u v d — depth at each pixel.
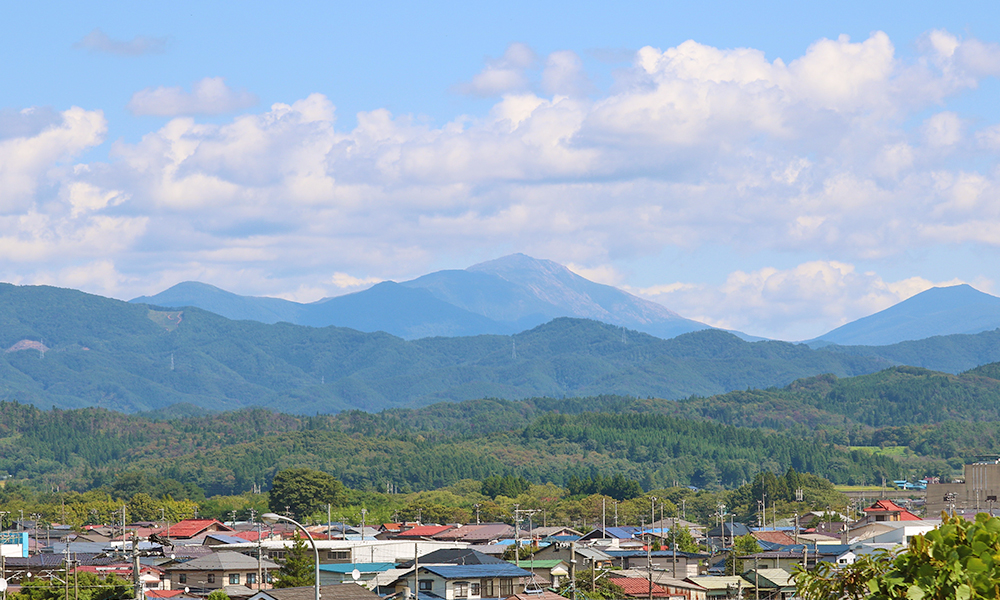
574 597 97.56
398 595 88.25
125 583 100.06
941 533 24.03
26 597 89.69
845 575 26.16
